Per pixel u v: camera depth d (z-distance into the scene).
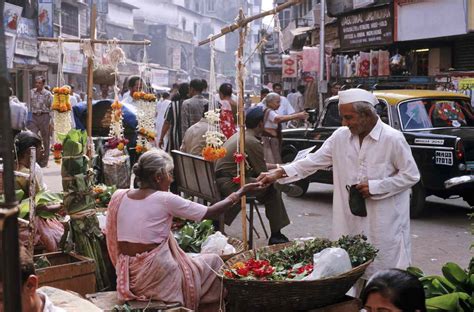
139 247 4.32
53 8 27.55
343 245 4.23
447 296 3.54
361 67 16.42
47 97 15.60
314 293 3.76
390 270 2.39
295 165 4.72
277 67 30.05
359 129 4.31
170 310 3.99
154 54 58.28
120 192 4.52
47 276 4.58
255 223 9.11
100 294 4.52
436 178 8.77
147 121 8.11
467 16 13.30
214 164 7.26
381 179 4.32
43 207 5.32
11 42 21.67
